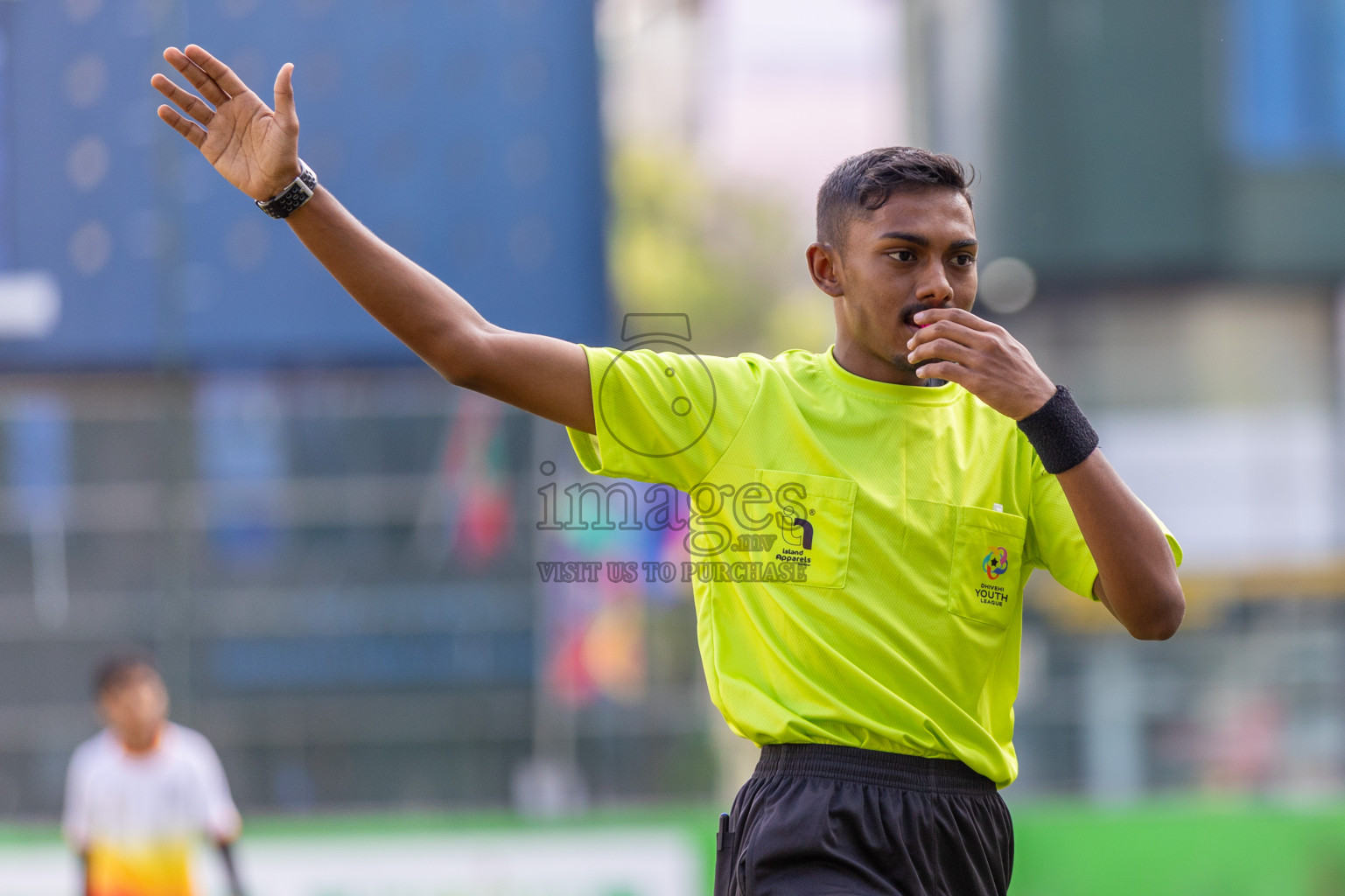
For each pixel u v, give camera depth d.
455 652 29.17
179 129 8.00
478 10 33.88
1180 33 37.44
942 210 8.40
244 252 32.25
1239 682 31.62
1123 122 37.41
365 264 7.90
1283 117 37.41
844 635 8.39
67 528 29.50
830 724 8.40
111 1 32.47
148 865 22.28
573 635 29.16
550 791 28.86
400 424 30.05
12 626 29.06
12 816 28.50
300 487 29.83
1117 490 8.20
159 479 29.84
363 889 25.70
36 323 31.75
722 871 8.83
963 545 8.56
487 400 30.05
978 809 8.61
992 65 37.75
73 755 28.72
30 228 32.06
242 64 33.00
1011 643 8.88
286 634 29.25
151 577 29.36
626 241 62.94
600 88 34.16
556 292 33.88
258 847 25.53
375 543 29.61
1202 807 26.81
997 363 8.16
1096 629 31.56
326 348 32.12
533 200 33.91
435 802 28.89
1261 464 36.47
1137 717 31.14
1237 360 37.16
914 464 8.59
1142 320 37.47
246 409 30.11
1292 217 37.28
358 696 29.22
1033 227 37.41
